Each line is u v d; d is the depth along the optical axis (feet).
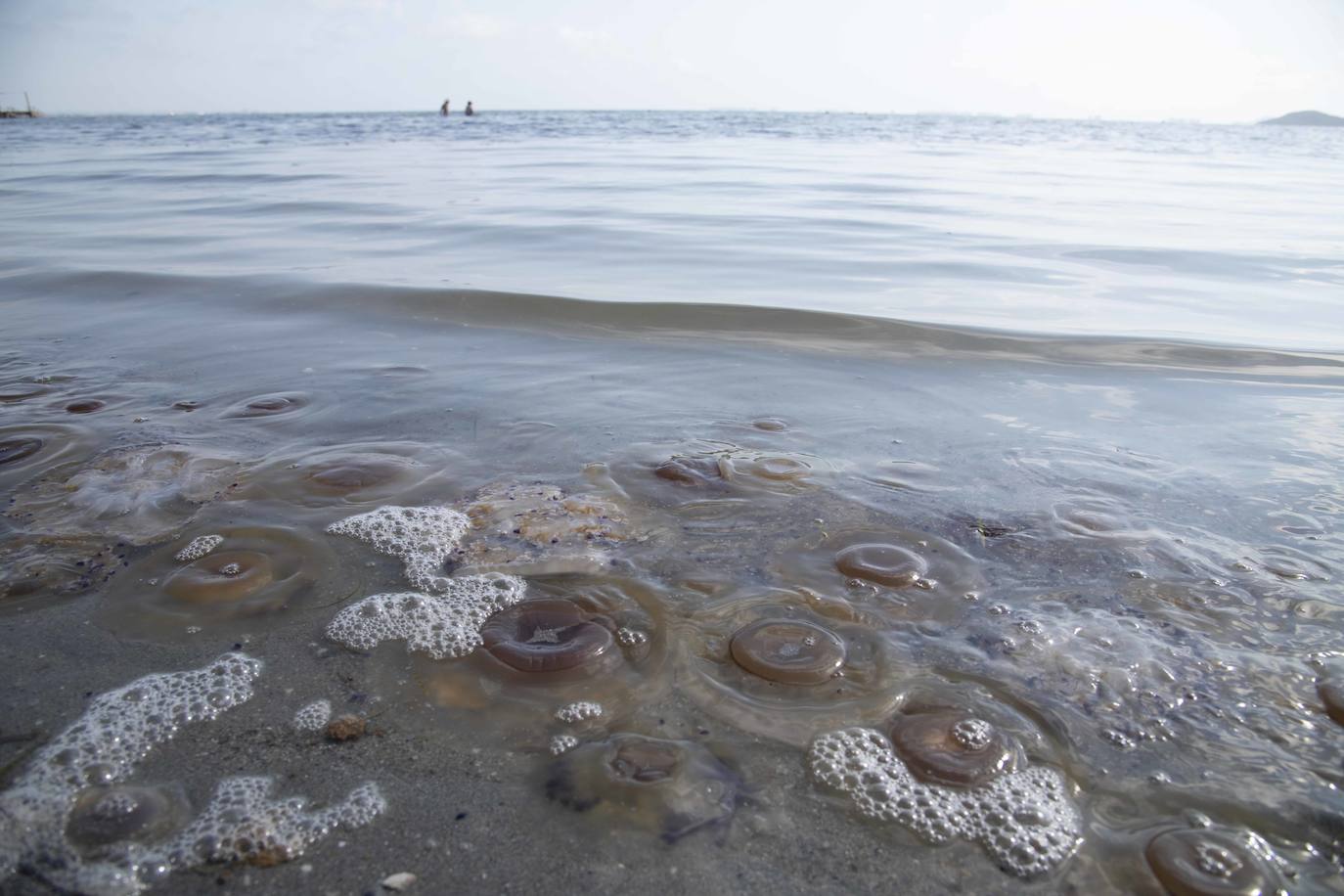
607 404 10.49
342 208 27.84
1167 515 7.75
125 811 4.51
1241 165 61.72
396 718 5.23
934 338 13.20
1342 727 5.16
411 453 8.94
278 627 6.08
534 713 5.25
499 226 24.08
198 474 8.34
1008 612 6.28
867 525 7.49
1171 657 5.77
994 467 8.77
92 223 24.31
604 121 148.15
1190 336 13.48
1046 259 20.10
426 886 4.10
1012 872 4.24
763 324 13.85
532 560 6.92
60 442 9.04
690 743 5.01
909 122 187.32
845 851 4.34
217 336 13.23
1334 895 4.06
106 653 5.74
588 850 4.30
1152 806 4.61
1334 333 13.89
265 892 4.07
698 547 7.13
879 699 5.38
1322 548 7.19
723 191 34.91
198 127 126.41
